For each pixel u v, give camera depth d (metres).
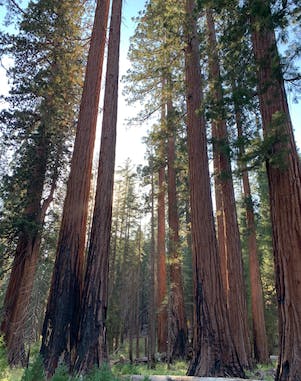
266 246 21.16
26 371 3.43
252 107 7.91
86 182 8.25
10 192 12.52
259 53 7.00
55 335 6.63
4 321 10.21
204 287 7.50
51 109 12.80
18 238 12.05
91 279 7.13
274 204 6.13
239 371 6.76
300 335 5.25
